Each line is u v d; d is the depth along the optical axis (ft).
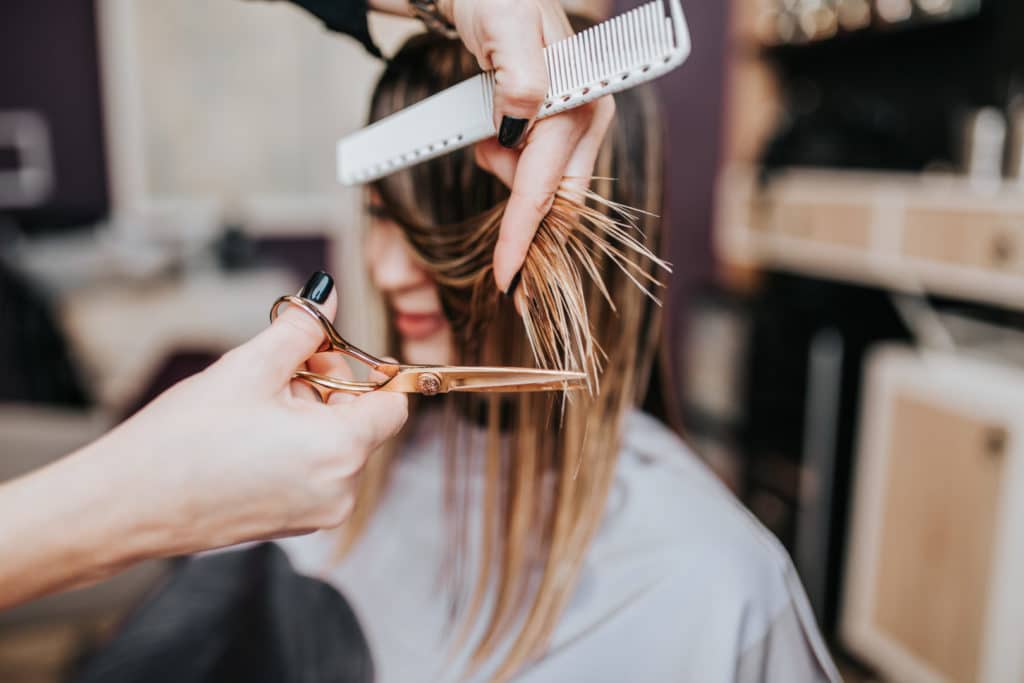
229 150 9.12
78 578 1.08
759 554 1.83
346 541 2.40
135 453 1.06
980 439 4.56
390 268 1.84
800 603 1.86
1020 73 5.36
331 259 9.71
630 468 2.06
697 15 8.15
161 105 8.82
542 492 1.95
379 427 1.19
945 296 5.97
